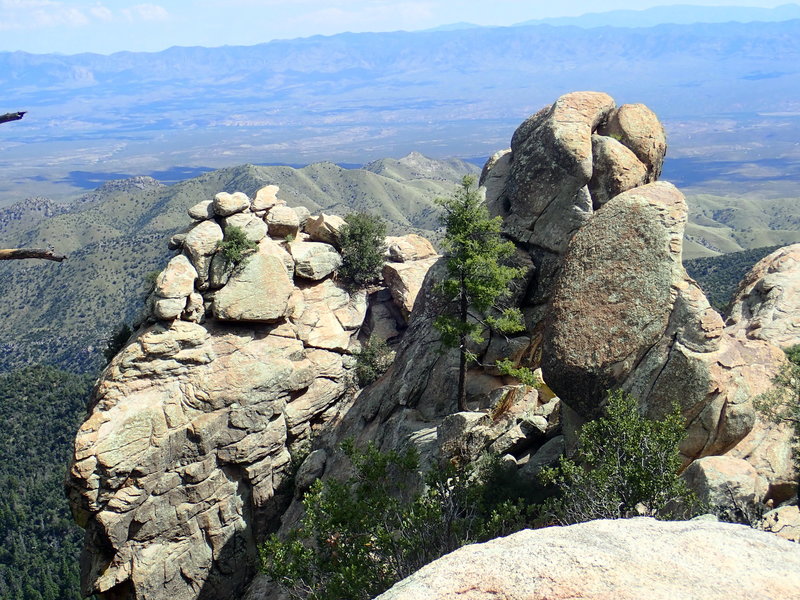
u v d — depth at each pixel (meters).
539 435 35.53
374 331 59.44
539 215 42.22
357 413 49.31
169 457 46.69
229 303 49.72
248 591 46.41
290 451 52.34
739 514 22.50
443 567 9.85
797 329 34.75
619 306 30.77
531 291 42.31
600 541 10.27
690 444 28.78
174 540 47.34
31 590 99.88
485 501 29.31
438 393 42.72
